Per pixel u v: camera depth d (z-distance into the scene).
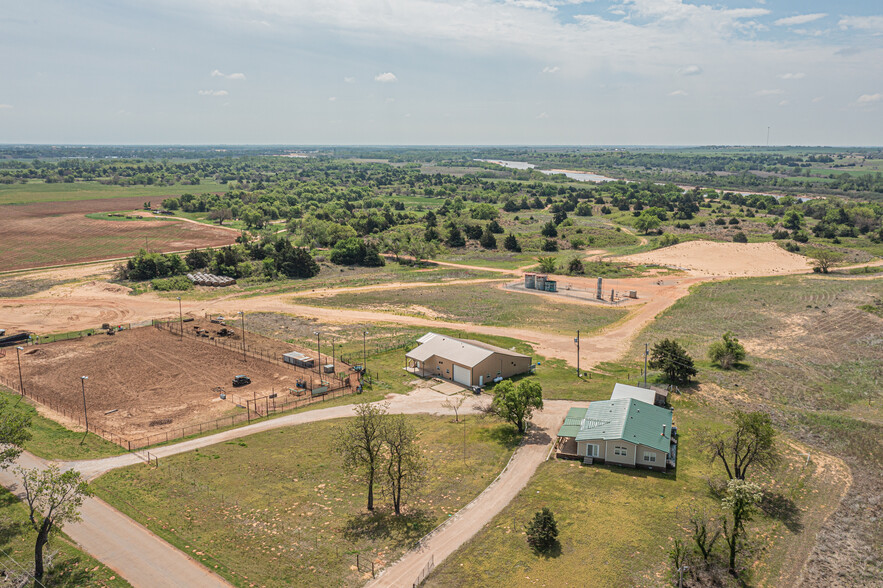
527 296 148.75
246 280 169.12
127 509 53.09
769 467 61.25
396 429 58.06
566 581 44.25
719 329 117.19
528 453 65.31
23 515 52.03
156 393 83.00
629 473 60.59
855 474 61.69
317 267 183.12
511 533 50.34
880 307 124.38
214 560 46.06
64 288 151.88
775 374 90.44
